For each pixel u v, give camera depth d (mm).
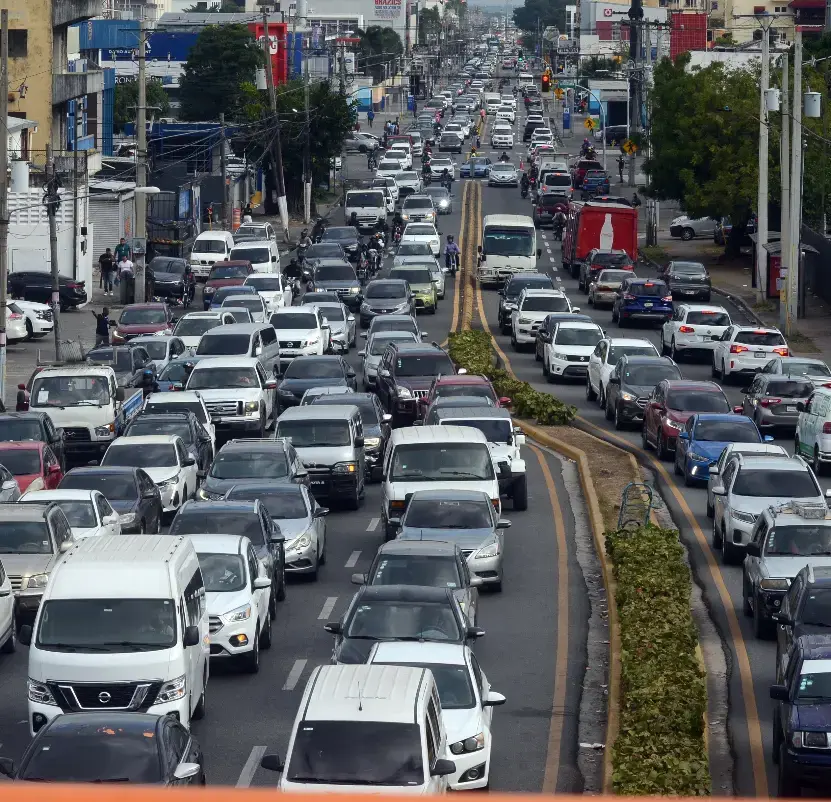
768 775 54750
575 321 166500
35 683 55438
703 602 81188
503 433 106500
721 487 93062
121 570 57594
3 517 77688
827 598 61188
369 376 151000
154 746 41562
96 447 123875
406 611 58531
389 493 91688
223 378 132875
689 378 164375
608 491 109000
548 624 77500
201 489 95500
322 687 44719
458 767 49750
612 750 52125
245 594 68562
